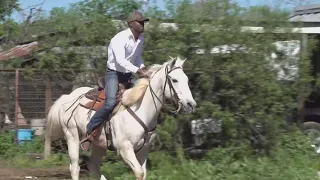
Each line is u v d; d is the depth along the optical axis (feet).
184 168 31.91
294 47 37.01
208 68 35.29
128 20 26.61
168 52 35.14
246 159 33.04
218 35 34.81
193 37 35.37
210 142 36.52
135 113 25.89
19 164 41.37
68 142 28.99
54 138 30.76
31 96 46.29
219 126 35.96
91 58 37.65
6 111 47.29
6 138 46.21
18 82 46.42
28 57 50.80
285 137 37.50
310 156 37.01
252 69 35.35
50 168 40.04
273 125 36.35
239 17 35.86
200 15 35.63
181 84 24.91
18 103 46.47
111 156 35.91
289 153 36.73
